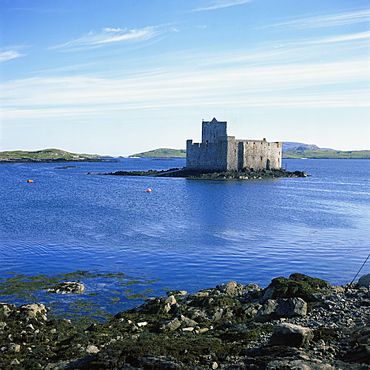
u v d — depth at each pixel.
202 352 17.50
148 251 39.69
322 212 67.25
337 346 16.84
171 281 31.03
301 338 16.94
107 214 62.84
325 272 33.81
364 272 33.75
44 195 92.44
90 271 33.28
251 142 150.75
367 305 21.91
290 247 42.00
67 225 52.69
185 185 120.69
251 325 20.67
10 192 99.44
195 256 38.09
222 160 145.62
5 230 49.00
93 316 24.16
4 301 26.47
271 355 16.42
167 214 63.41
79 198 86.00
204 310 23.48
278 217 61.25
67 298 27.11
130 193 97.50
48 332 21.02
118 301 26.75
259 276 32.56
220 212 66.00
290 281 25.22
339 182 140.50
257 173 149.00
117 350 17.69
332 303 22.41
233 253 39.38
